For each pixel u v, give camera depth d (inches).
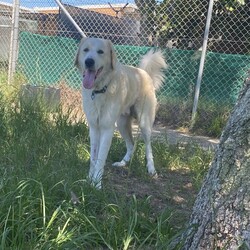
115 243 40.8
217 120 110.2
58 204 45.8
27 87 110.7
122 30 128.2
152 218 47.7
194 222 37.3
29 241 37.9
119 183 63.6
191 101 114.7
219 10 118.1
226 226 34.3
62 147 69.5
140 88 71.5
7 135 74.1
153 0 122.5
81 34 121.3
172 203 56.2
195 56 113.8
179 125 114.6
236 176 34.2
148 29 124.6
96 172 59.7
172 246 39.0
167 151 80.5
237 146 34.3
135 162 72.2
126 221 43.3
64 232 39.9
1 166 55.6
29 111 85.2
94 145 62.7
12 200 42.5
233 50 120.4
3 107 85.7
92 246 41.2
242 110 34.8
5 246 36.8
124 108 67.2
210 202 35.4
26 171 54.5
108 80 60.9
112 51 62.2
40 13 139.3
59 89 112.2
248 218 33.6
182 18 121.2
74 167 60.6
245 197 33.7
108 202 48.9
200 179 65.4
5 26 129.8
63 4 132.6
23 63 132.3
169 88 116.6
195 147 84.7
